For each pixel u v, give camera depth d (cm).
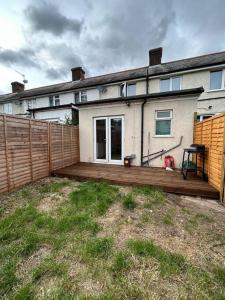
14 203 346
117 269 176
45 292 151
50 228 247
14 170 427
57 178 541
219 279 165
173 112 616
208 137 444
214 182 399
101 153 753
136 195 376
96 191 394
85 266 180
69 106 984
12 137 420
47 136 556
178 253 200
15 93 1833
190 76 986
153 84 1073
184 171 529
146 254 195
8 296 150
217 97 938
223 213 306
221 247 213
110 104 707
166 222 268
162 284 160
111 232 241
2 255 194
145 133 663
